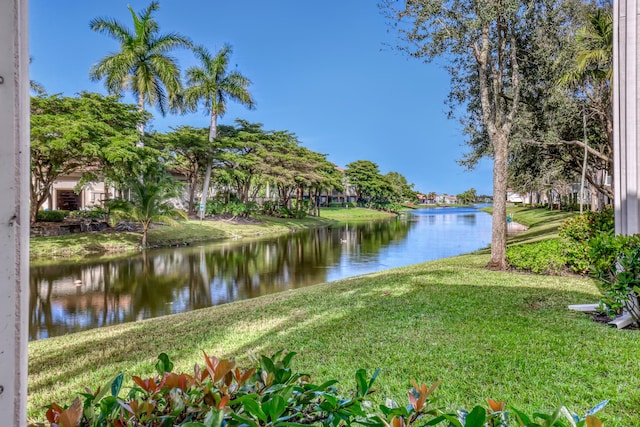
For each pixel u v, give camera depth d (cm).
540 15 751
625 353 319
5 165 73
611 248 390
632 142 424
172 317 562
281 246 1730
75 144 1472
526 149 1130
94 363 366
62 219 1778
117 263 1243
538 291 582
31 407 270
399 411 93
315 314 499
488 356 322
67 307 723
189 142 2409
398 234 2308
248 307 578
